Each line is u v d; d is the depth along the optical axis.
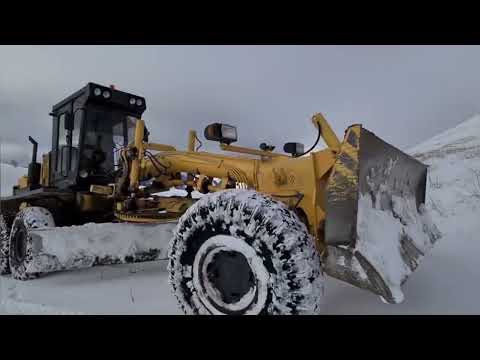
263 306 1.97
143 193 4.15
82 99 5.34
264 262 1.99
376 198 2.43
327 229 2.14
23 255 4.50
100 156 5.41
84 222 5.25
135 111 5.81
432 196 8.27
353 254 2.05
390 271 2.10
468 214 6.60
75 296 3.42
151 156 3.97
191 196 4.18
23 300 3.31
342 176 2.12
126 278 4.17
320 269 2.04
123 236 4.00
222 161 3.36
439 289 2.92
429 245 2.99
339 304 2.69
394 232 2.49
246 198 2.12
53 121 6.12
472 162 9.82
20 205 5.71
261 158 3.21
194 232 2.30
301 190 2.68
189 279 2.30
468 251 4.21
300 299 1.90
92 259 3.92
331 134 2.66
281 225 1.98
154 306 2.97
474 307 2.52
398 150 2.63
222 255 2.20
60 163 5.74
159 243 4.20
